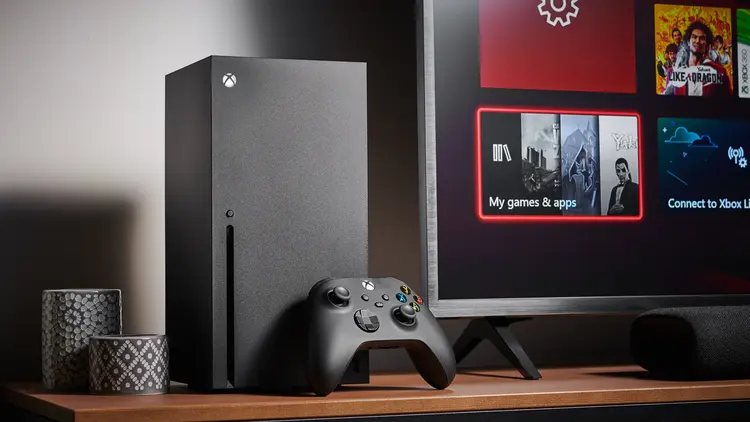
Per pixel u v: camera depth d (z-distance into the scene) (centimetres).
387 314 136
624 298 177
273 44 185
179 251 150
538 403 133
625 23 181
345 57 189
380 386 144
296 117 143
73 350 143
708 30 186
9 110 169
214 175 138
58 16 173
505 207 172
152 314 175
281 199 142
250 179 140
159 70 178
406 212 191
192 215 145
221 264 138
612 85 179
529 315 172
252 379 138
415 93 193
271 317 140
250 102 141
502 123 173
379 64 191
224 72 139
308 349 132
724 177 185
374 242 188
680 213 182
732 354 148
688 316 150
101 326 145
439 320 190
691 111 184
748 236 186
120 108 175
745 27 188
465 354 177
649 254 179
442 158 169
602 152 178
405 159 192
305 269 142
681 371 149
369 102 190
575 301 174
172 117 154
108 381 133
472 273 170
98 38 175
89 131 173
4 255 168
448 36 171
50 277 170
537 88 175
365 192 147
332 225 144
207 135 139
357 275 145
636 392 138
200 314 141
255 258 140
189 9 180
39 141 171
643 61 181
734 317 152
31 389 148
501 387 142
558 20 177
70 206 172
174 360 150
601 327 200
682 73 184
